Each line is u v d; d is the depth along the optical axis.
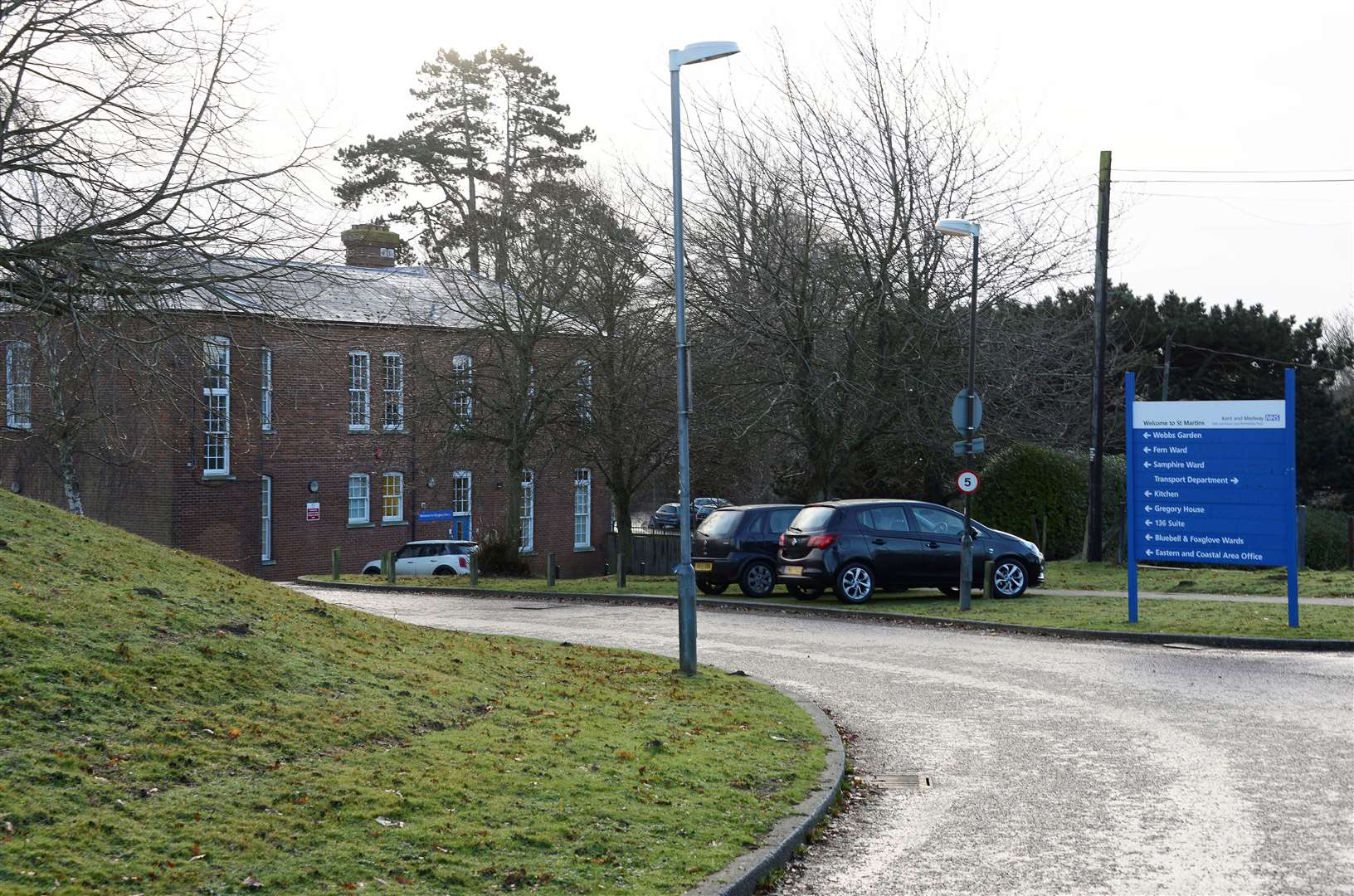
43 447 36.28
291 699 8.70
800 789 8.23
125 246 13.29
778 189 27.30
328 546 41.50
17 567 9.87
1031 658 15.36
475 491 45.81
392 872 5.88
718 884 6.11
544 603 25.41
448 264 41.09
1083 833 7.52
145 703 7.80
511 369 33.81
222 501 38.72
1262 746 9.96
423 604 25.42
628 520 34.19
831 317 27.06
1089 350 35.44
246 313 14.33
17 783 6.18
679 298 13.41
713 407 27.77
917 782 8.93
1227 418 17.16
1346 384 59.53
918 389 26.75
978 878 6.66
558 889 5.90
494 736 8.83
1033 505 33.41
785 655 15.94
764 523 24.48
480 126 58.28
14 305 14.26
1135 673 13.95
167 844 5.84
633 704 10.98
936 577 22.31
